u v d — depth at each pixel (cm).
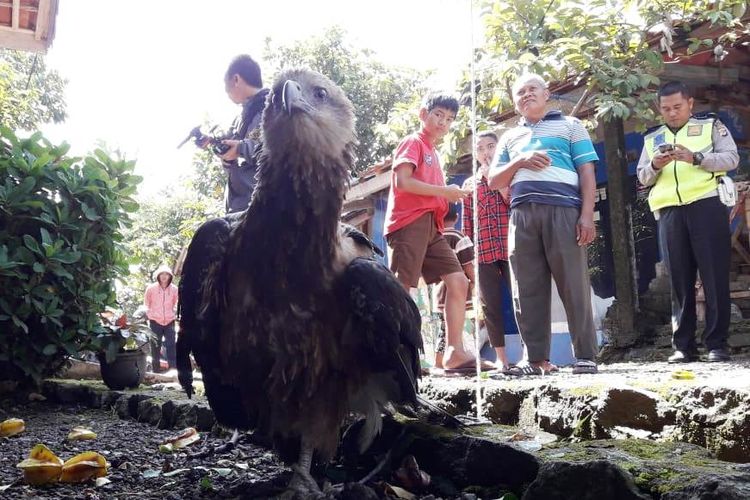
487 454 307
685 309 612
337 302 309
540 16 927
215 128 516
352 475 364
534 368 523
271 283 304
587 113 968
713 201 586
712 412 292
